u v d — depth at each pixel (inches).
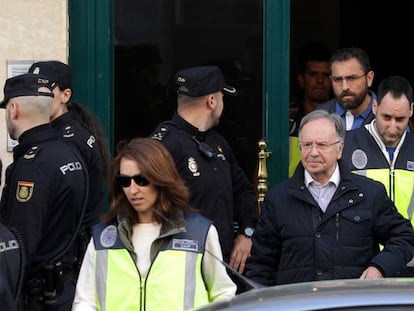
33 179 301.4
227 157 351.3
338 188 293.7
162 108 392.8
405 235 296.0
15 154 313.0
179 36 392.8
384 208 296.2
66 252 308.3
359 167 338.3
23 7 372.8
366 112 372.8
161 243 263.1
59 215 306.7
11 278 266.4
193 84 334.6
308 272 294.0
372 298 201.9
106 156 336.8
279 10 391.5
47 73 330.0
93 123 338.6
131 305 260.5
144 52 391.5
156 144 265.7
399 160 338.0
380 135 337.7
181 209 265.3
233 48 393.7
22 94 309.0
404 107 331.3
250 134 393.7
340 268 292.4
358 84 367.9
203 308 213.9
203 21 393.1
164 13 392.2
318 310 200.5
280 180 392.5
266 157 391.2
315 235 293.4
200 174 332.2
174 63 392.8
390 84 334.3
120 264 263.0
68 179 306.2
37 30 373.7
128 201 265.7
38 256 304.7
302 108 417.7
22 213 299.9
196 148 334.6
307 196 294.5
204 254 264.2
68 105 339.9
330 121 293.6
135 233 265.6
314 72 416.5
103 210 343.3
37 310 306.3
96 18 386.3
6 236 267.9
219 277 266.8
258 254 303.4
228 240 339.3
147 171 260.5
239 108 393.7
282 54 391.9
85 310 265.3
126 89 391.2
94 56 386.9
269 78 392.5
